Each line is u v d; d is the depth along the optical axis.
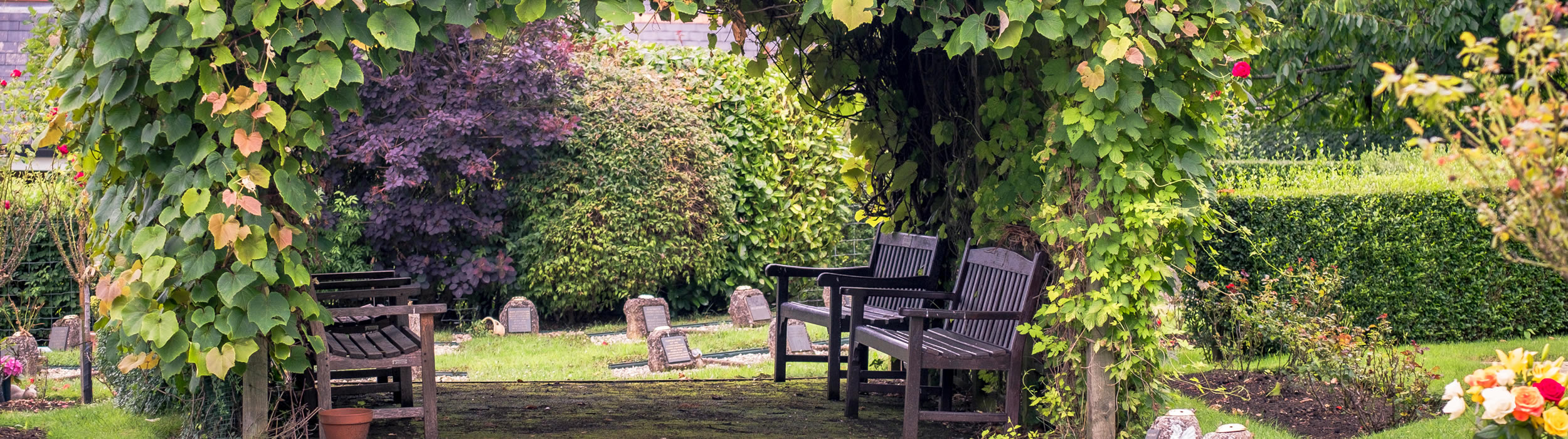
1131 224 3.71
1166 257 3.87
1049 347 4.11
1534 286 7.40
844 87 5.57
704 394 5.82
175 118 3.27
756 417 5.11
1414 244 7.10
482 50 9.55
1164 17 3.45
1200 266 6.46
